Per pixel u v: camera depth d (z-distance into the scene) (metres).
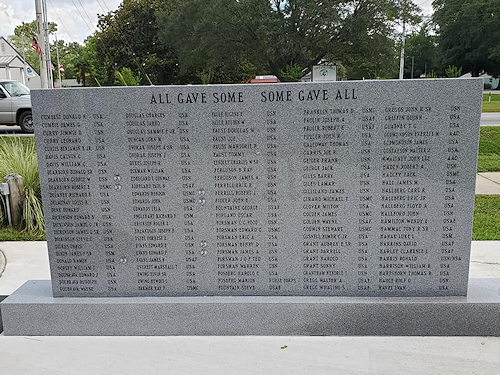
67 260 3.49
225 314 3.36
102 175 3.33
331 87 3.10
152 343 3.29
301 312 3.33
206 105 3.18
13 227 6.12
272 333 3.37
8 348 3.24
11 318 3.42
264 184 3.28
